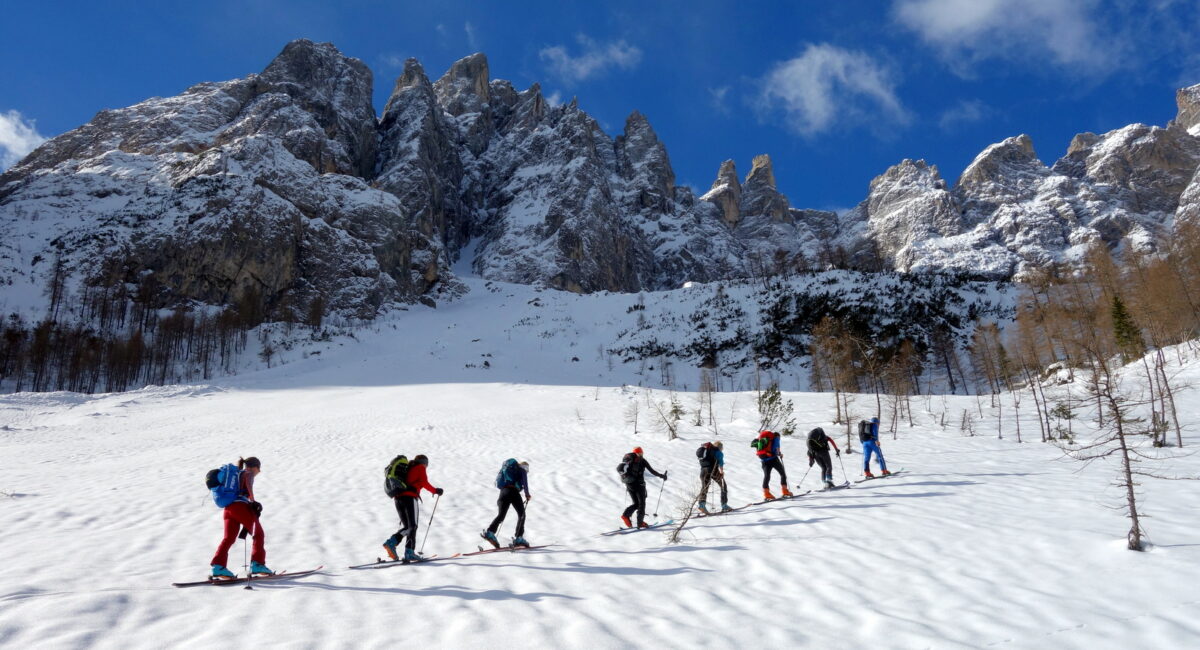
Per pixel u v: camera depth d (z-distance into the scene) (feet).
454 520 34.14
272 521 32.83
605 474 48.88
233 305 281.95
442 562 23.12
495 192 610.24
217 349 241.96
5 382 196.95
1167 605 13.75
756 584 17.92
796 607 15.58
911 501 28.84
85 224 304.91
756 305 254.88
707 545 23.72
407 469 24.39
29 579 19.11
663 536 26.61
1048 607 14.30
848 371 141.18
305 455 64.13
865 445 39.04
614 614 15.37
